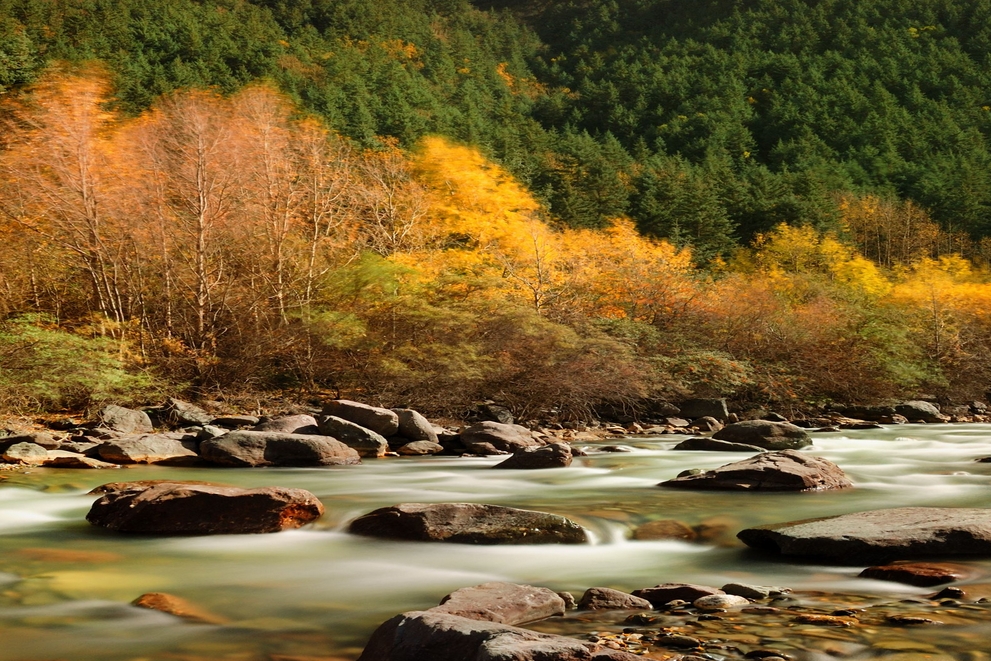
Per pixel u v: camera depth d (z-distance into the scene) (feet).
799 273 111.04
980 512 21.85
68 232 58.23
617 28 582.35
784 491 29.32
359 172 79.15
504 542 21.77
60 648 14.02
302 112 108.88
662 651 13.10
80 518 25.73
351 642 14.42
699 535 22.63
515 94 404.57
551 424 58.29
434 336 60.44
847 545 19.71
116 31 202.80
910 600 16.15
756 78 390.21
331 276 63.67
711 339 75.41
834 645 13.24
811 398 72.38
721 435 46.42
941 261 132.98
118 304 56.80
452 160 82.43
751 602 16.16
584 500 27.81
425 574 19.21
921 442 49.39
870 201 223.10
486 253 78.02
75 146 56.39
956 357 83.92
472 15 566.36
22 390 47.65
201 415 50.42
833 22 452.76
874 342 76.54
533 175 186.29
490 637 12.07
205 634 14.80
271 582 18.49
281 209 63.57
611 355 62.34
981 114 341.00
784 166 264.31
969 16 435.94
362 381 60.18
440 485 32.40
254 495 23.66
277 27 331.77
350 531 23.20
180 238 60.54
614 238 82.74
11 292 58.59
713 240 177.88
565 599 16.26
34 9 185.68
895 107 334.65
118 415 47.37
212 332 57.93
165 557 20.75
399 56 370.53
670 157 286.87
